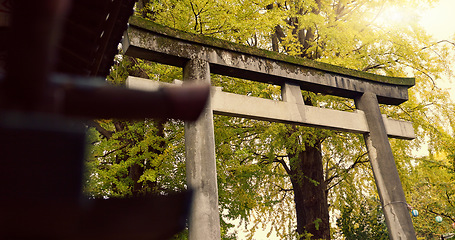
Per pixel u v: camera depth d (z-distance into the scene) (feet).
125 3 9.14
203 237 13.74
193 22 24.21
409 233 18.84
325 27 31.22
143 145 22.11
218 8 22.59
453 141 36.11
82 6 7.13
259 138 36.99
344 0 35.83
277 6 35.50
